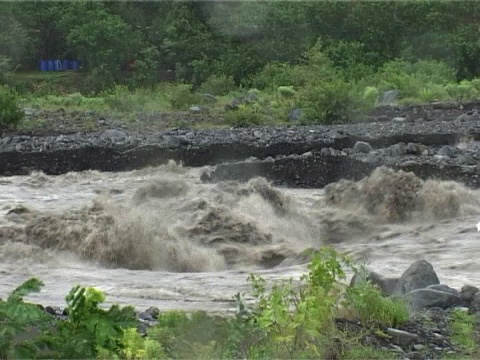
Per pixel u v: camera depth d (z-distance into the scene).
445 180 28.17
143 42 82.12
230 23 81.31
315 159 30.58
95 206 22.27
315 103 45.75
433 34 81.25
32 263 19.42
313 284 10.52
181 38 81.00
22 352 7.85
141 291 15.55
